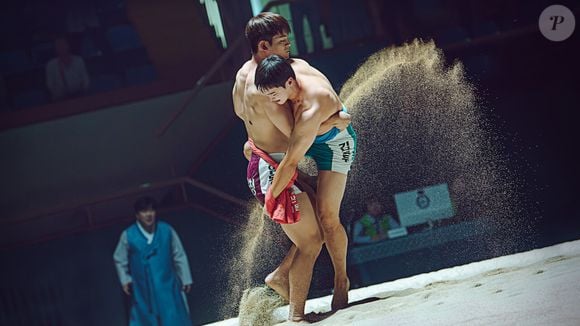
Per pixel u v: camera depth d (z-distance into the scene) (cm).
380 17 1143
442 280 549
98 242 1062
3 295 1057
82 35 1218
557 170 1098
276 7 1154
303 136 462
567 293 364
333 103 468
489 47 1123
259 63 473
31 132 1123
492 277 486
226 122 1124
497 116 1110
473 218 1002
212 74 1088
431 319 375
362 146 1004
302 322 488
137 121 1127
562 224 1061
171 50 1134
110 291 1058
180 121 1123
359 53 1125
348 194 1000
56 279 1059
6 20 1240
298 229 497
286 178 472
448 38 1152
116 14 1222
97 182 1126
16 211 1124
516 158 1095
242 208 1059
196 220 1049
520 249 1016
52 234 1065
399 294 523
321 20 1154
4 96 1202
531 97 1112
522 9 1168
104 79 1191
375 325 397
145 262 952
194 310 1029
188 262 1035
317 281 935
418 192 994
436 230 984
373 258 980
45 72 1215
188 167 1127
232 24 1189
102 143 1124
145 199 959
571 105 1120
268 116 482
